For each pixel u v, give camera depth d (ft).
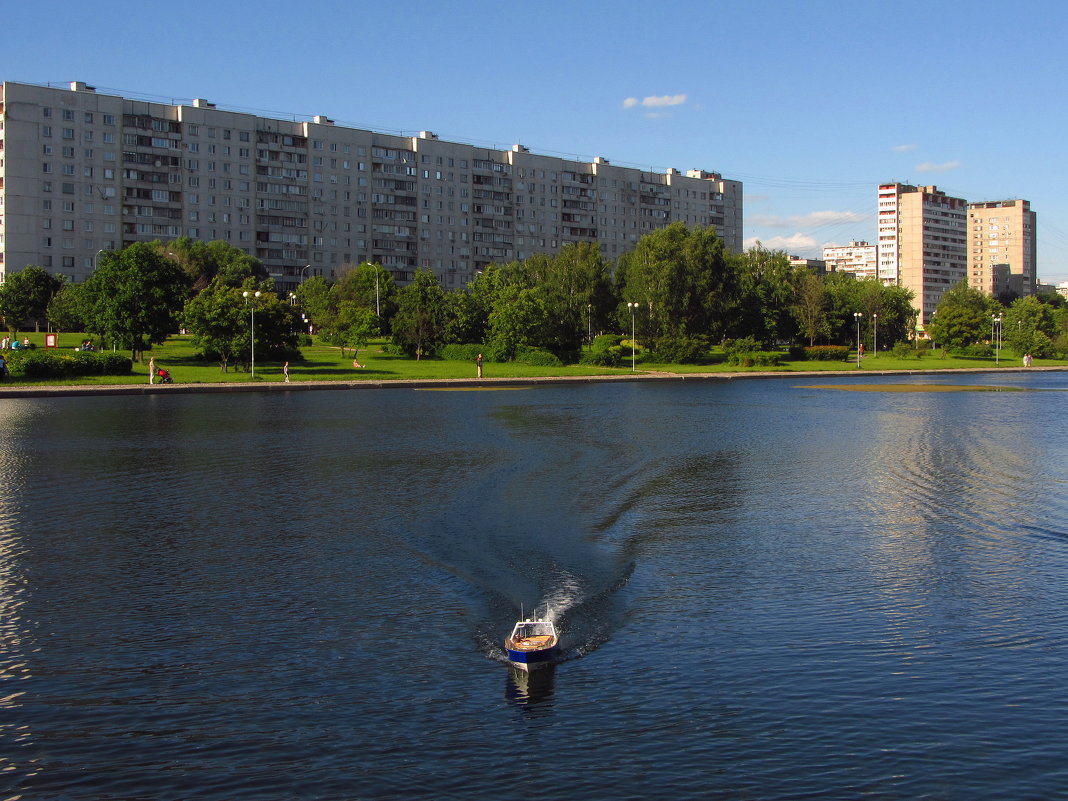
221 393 233.76
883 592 61.46
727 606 58.44
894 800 36.78
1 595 60.70
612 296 435.12
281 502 89.97
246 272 465.06
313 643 52.06
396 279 562.25
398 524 80.48
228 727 42.47
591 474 107.14
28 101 447.83
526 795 37.04
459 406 198.80
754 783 37.88
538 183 614.34
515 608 57.93
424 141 568.41
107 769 39.11
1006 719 43.27
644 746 40.75
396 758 39.81
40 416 170.81
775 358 387.55
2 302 399.03
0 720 43.21
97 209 469.57
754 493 96.22
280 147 519.60
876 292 514.27
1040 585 63.16
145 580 63.87
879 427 160.56
